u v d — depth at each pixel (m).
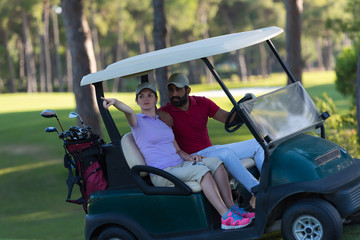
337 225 10.56
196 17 164.25
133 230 12.34
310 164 11.06
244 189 12.91
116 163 12.81
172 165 12.68
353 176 11.38
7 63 192.50
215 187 11.90
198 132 13.68
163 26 29.83
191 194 11.88
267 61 195.00
